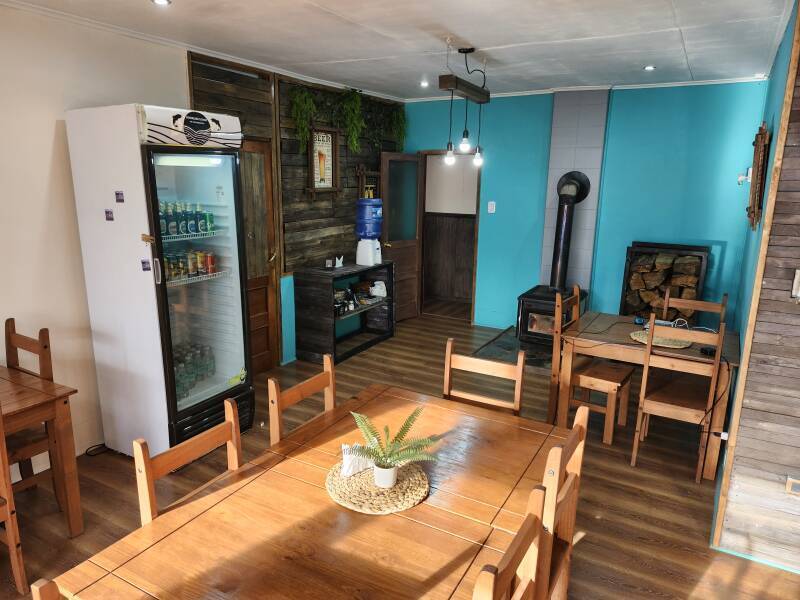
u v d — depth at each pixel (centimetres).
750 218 347
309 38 351
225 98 410
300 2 276
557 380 370
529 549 140
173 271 325
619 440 368
